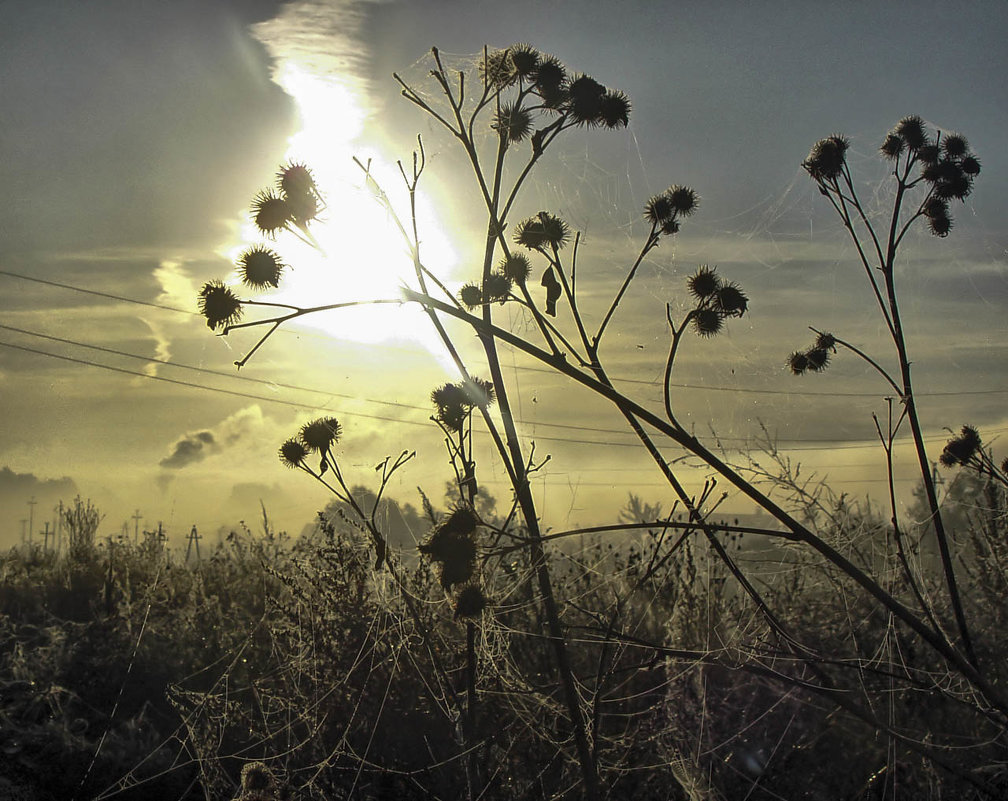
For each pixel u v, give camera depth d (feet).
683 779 3.15
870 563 3.57
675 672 3.38
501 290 2.70
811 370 3.20
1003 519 3.55
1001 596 3.51
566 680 2.52
